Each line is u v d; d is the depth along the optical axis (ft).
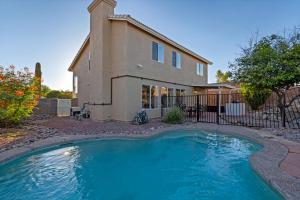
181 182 15.02
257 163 14.58
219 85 55.36
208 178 15.56
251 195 12.76
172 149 23.54
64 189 13.66
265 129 28.37
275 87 32.19
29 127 30.81
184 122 37.11
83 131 28.19
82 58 54.54
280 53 30.27
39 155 19.40
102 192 13.46
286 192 10.19
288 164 14.30
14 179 14.84
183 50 53.98
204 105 56.49
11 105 29.96
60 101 51.11
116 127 31.68
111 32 40.52
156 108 44.65
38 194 12.89
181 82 54.34
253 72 31.94
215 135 28.60
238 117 42.86
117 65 39.14
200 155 21.30
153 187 14.15
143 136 25.08
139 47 40.19
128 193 13.47
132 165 18.47
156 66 44.75
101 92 38.93
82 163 18.49
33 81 32.58
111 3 40.40
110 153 21.26
